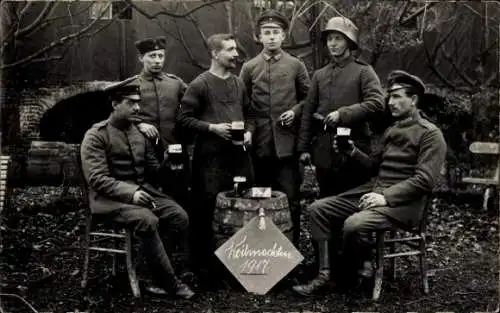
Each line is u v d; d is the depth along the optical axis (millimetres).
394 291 4449
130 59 8875
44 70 8852
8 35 5934
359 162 4438
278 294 4355
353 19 6801
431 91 9273
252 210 4379
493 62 8070
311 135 4820
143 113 4789
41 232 5824
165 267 4168
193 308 4082
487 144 7512
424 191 4152
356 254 4246
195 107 4695
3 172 6023
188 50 8133
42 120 9359
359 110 4535
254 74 4953
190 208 4914
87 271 4418
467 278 4742
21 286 4402
